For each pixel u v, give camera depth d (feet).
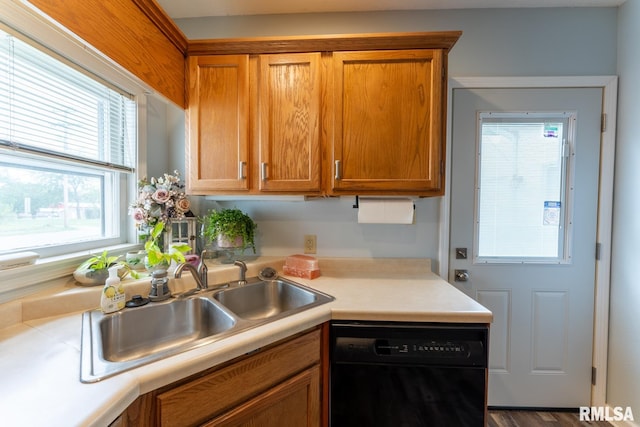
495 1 5.10
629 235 4.87
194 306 3.79
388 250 5.55
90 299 3.37
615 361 5.08
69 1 2.68
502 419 5.18
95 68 3.83
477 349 3.32
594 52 5.20
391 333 3.39
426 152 4.25
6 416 1.64
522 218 5.35
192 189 4.49
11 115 3.02
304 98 4.33
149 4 3.59
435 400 3.32
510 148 5.33
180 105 4.34
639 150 4.74
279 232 5.66
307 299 4.17
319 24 5.46
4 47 2.93
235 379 2.65
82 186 4.10
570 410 5.32
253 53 4.37
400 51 4.22
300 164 4.36
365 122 4.29
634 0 4.85
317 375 3.35
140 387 2.06
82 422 1.62
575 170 5.24
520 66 5.26
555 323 5.35
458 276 5.40
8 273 2.91
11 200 3.22
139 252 4.26
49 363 2.23
